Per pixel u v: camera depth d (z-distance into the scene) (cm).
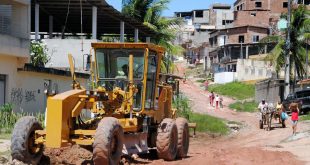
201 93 7131
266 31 8894
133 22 4047
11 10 2920
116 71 1616
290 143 2527
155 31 4506
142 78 1611
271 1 9856
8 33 2908
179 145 1788
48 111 1298
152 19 4788
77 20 4178
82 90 1427
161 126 1700
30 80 2956
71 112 1354
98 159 1287
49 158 1458
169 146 1691
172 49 4853
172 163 1630
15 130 1329
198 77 9250
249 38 8869
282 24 5606
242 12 9519
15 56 2764
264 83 6094
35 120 1378
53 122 1293
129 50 1619
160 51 1716
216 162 1633
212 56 9838
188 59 11131
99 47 1630
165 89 1834
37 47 3372
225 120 4328
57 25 4497
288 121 4094
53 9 3728
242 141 3100
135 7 4769
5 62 2694
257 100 6319
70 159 1530
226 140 3203
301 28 5547
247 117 4769
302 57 5697
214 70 9138
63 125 1305
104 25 4319
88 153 1628
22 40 2820
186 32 11844
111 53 1620
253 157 1798
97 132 1297
